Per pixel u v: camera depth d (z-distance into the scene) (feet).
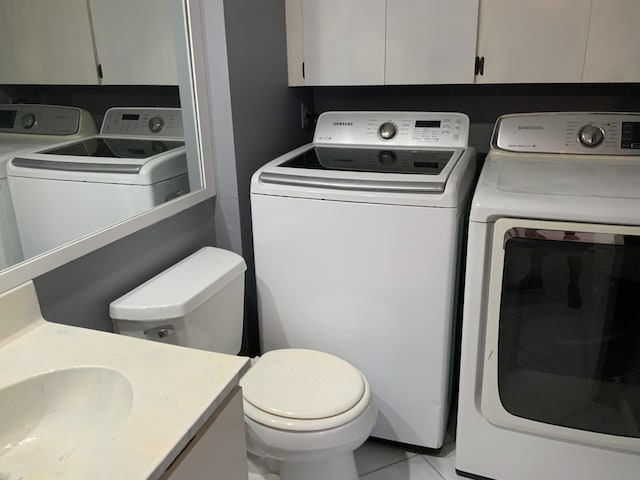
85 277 4.49
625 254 4.50
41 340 3.59
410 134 6.74
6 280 3.65
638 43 5.74
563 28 5.92
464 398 5.45
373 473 5.89
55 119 5.52
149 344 3.52
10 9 5.13
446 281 5.28
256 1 6.13
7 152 5.07
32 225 4.56
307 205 5.56
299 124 7.73
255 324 6.80
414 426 5.96
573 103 7.04
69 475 2.96
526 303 4.92
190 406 2.86
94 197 5.11
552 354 5.03
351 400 4.70
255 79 6.27
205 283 5.01
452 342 6.01
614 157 5.92
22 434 3.23
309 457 4.58
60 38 5.51
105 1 5.59
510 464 5.54
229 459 3.29
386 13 6.47
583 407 5.10
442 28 6.30
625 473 5.13
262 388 4.87
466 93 7.44
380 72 6.73
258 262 6.04
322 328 5.96
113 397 3.19
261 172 5.81
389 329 5.66
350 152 6.65
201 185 6.02
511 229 4.69
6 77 5.15
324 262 5.69
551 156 6.11
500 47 6.20
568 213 4.52
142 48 5.68
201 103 5.74
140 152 5.79
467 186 5.83
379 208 5.28
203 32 5.61
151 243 5.26
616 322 4.75
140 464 2.49
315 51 6.92
